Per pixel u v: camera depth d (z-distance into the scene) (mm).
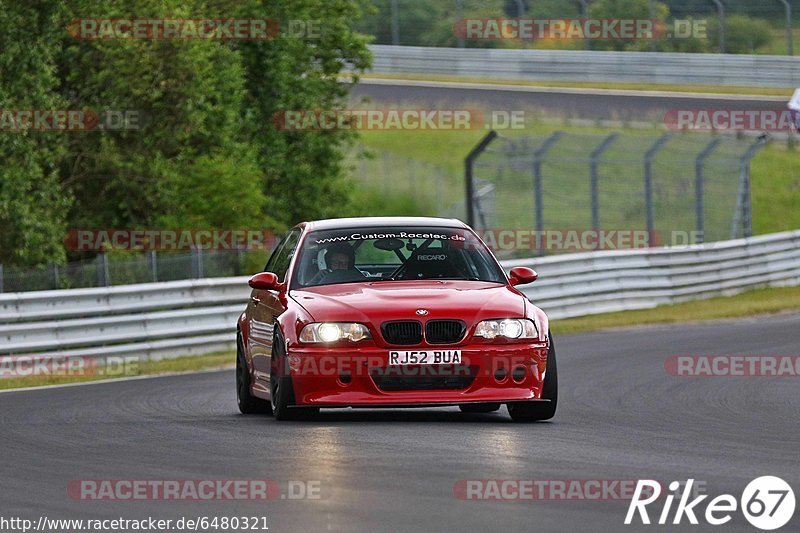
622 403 32281
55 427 27953
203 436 25141
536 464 20641
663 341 52969
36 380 45188
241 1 87250
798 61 127438
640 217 101375
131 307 52625
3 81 68688
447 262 29453
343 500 17438
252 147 87500
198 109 77375
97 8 73688
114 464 21547
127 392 38094
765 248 82938
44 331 48906
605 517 16219
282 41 93000
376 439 23828
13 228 65688
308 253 29625
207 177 77500
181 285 54531
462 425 26469
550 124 121125
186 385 40375
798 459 21562
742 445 23547
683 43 136750
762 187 117500
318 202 94688
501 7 139125
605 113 120812
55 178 69188
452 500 17359
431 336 26422
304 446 23000
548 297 68500
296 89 94750
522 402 27516
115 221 78312
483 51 138250
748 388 36062
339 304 26922
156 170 76625
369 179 120000
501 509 16719
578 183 108188
